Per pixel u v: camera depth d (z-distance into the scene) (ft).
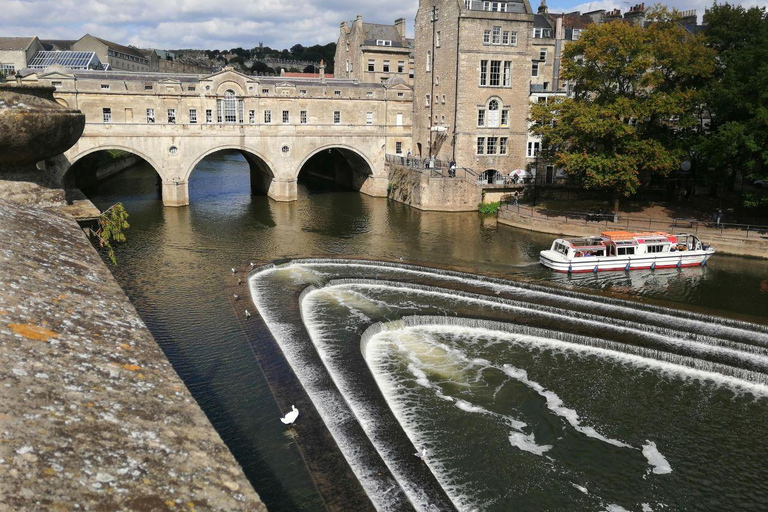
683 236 151.12
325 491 56.80
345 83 265.13
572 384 85.87
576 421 77.30
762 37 166.40
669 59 175.32
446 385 84.43
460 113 224.33
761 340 98.78
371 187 253.44
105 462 18.19
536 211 197.06
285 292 114.21
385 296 116.57
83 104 199.93
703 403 82.17
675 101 168.25
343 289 120.57
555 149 199.21
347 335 96.07
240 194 250.16
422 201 217.77
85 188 246.47
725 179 193.77
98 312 27.96
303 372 80.84
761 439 74.95
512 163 234.99
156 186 257.96
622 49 174.50
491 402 80.59
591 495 64.39
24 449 17.07
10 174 50.65
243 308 102.78
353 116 242.37
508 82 228.43
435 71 238.68
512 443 72.28
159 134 210.18
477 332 101.65
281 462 61.00
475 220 203.51
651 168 173.17
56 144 47.70
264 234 174.81
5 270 27.20
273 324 97.19
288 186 234.17
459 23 217.97
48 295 26.99
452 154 229.45
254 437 65.10
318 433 65.92
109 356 24.14
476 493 63.82
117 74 221.66
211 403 71.87
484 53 222.48
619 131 168.66
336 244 164.55
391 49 331.57
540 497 63.77
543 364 91.25
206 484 19.30
